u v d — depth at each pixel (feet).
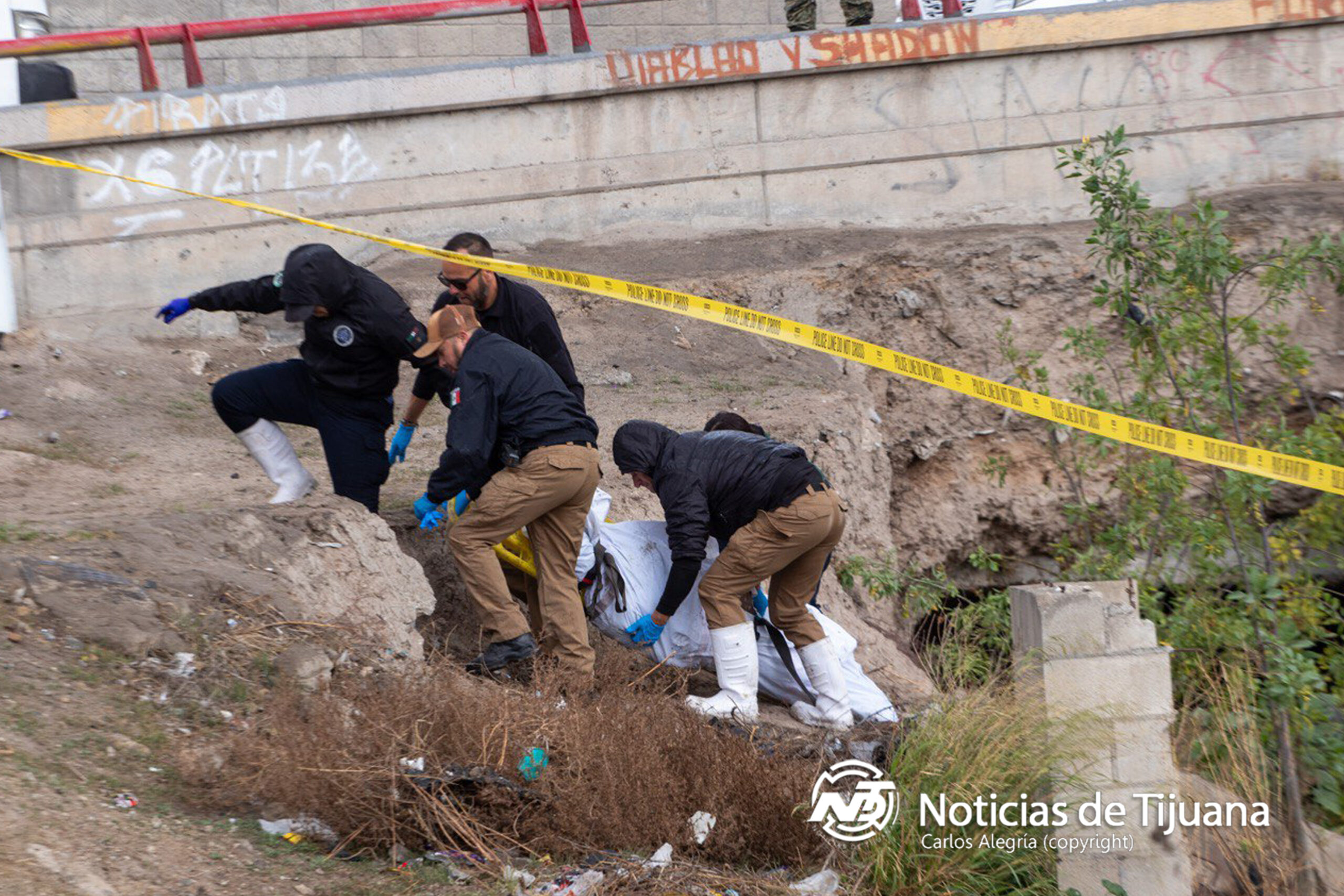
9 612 30.91
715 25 97.91
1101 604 30.60
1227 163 78.89
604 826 29.55
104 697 29.37
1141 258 46.93
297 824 27.81
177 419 60.44
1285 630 39.47
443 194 76.13
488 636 40.50
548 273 39.17
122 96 71.56
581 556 42.42
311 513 38.99
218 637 32.68
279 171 74.02
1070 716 30.25
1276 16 77.82
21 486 48.06
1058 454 54.49
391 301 40.16
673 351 70.13
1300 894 34.12
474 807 28.99
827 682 40.63
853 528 57.72
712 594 39.93
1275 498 66.69
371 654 34.94
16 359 63.10
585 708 32.96
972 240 74.08
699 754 32.45
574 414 38.01
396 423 62.28
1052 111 78.43
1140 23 77.66
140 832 24.82
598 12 96.37
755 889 28.68
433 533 45.03
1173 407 47.80
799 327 38.24
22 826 23.11
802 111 78.07
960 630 49.49
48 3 88.84
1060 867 30.12
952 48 77.46
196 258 72.74
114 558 34.27
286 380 42.11
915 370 37.45
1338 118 79.00
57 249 71.10
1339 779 38.50
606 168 77.51
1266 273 48.85
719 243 77.00
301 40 92.32
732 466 39.22
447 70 75.31
